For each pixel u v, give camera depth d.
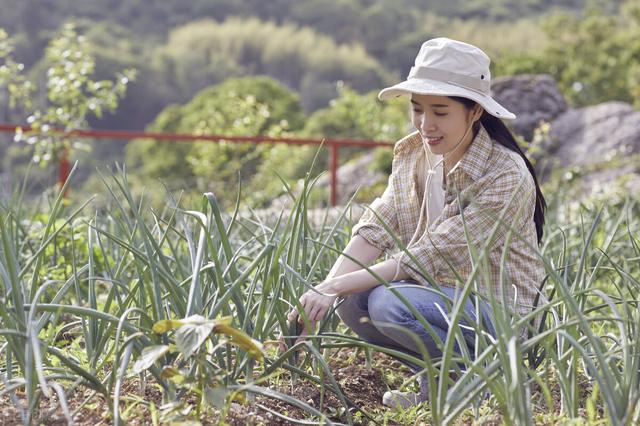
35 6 84.75
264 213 5.58
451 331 2.23
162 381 2.49
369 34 100.94
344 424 2.61
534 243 2.95
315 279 3.42
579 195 8.79
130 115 81.06
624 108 13.08
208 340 2.67
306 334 2.92
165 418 2.31
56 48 8.91
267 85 43.50
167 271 2.78
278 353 2.97
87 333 2.71
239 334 2.25
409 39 99.88
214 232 3.42
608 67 26.52
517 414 2.19
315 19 103.00
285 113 42.12
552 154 12.65
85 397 2.54
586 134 12.72
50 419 2.38
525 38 67.88
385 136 18.05
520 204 2.85
